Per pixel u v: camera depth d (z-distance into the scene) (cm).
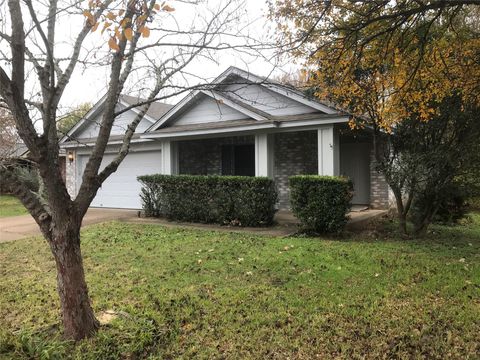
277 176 1428
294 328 416
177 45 402
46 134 332
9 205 1819
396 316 437
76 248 382
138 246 806
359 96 789
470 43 691
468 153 798
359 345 379
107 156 1627
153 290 534
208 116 1282
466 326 409
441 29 670
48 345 372
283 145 1421
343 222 888
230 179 1046
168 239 869
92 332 393
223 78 1170
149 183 1240
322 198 886
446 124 805
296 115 1120
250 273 596
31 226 1156
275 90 1111
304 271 602
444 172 828
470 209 1336
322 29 615
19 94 319
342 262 645
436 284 537
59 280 385
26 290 562
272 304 477
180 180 1148
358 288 525
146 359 366
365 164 1378
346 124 1031
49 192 356
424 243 827
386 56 662
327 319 433
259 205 1009
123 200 1573
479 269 606
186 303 484
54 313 469
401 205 907
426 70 692
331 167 1038
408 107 769
